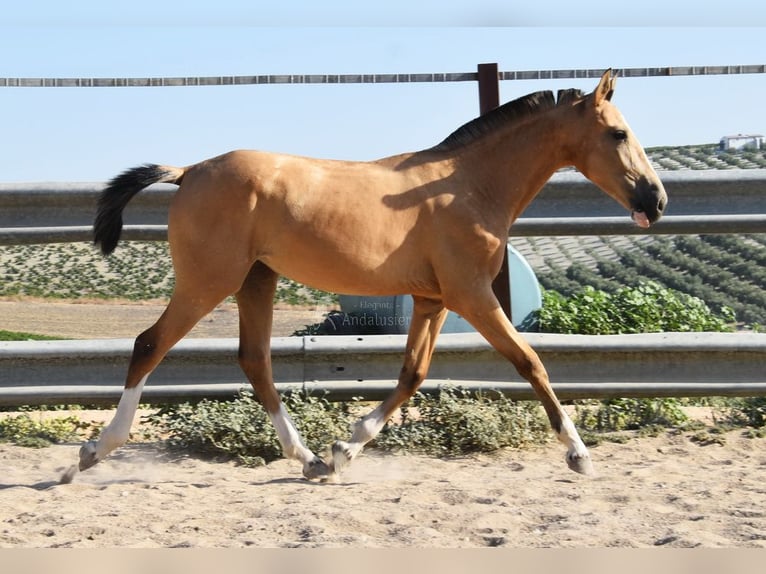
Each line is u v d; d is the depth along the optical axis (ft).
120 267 94.63
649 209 23.62
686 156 123.24
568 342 28.60
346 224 22.50
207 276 22.40
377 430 24.29
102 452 22.74
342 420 27.84
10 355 27.71
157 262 96.89
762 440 27.58
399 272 23.07
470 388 28.53
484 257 23.20
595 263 108.88
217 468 25.21
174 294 22.85
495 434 26.71
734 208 29.45
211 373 28.48
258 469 25.20
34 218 28.66
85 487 22.22
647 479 22.86
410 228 22.90
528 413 28.12
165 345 22.74
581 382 28.89
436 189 23.20
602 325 35.73
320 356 28.55
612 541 17.40
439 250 22.97
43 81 28.99
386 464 25.52
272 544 17.28
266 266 23.94
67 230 28.45
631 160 23.72
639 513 19.44
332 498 21.11
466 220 23.07
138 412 32.04
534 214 29.53
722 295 94.68
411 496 21.12
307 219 22.44
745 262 105.60
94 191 28.53
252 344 24.20
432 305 24.36
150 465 25.35
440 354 28.63
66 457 26.02
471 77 30.04
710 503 20.18
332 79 29.96
